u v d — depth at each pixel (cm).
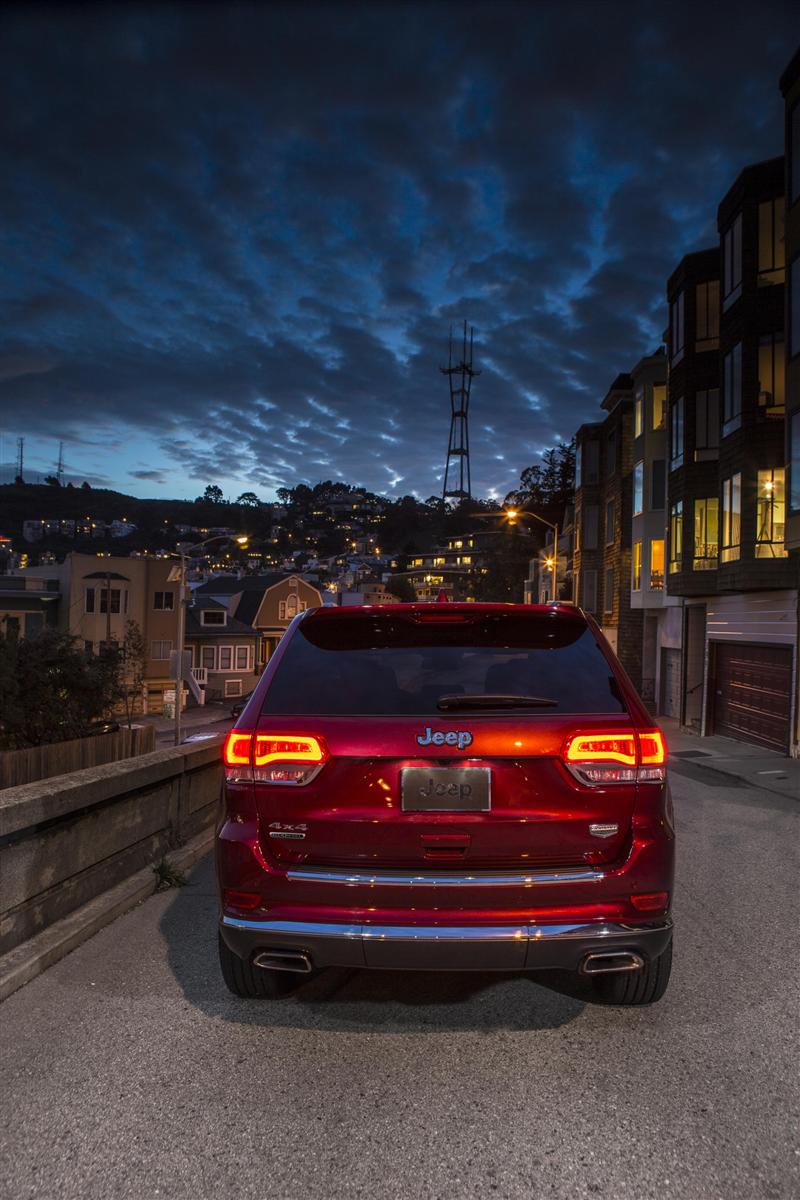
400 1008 347
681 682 2822
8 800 382
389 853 290
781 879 611
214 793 689
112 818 494
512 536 6856
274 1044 312
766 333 1970
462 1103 271
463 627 332
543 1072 293
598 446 4228
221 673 6825
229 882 296
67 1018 333
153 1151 244
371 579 15000
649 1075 291
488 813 288
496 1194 225
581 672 314
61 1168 236
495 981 379
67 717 2167
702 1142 249
